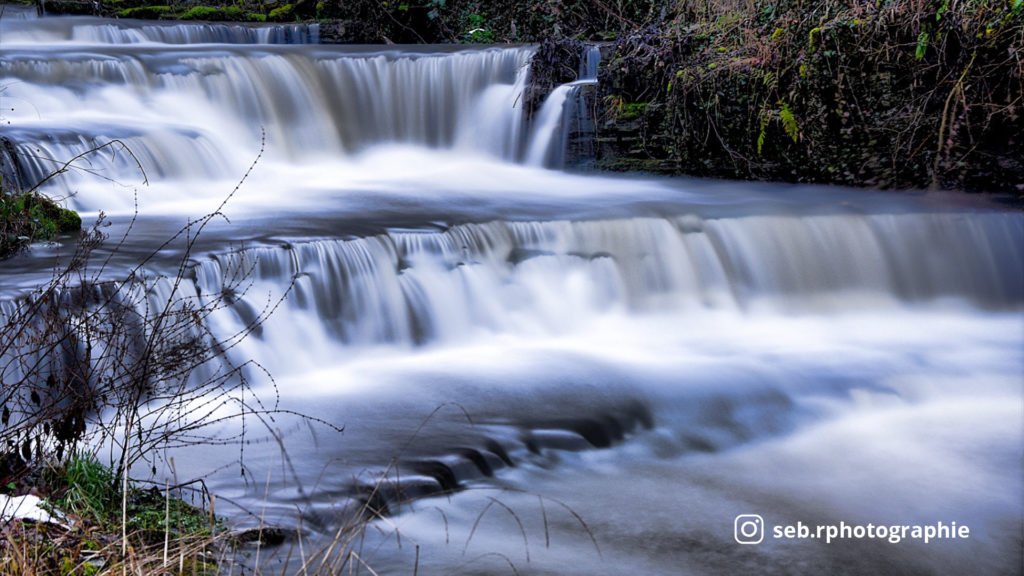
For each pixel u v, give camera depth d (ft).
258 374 27.61
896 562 18.93
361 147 52.39
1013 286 37.65
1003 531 20.43
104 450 20.43
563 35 61.72
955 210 38.45
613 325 33.91
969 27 41.37
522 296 33.55
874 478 22.88
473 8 68.54
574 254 34.76
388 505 19.45
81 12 70.38
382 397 26.14
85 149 39.11
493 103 52.90
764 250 36.45
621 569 17.97
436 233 33.04
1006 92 41.16
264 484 19.66
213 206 38.93
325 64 51.98
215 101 48.73
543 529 19.47
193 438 21.95
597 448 23.98
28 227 30.71
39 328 22.45
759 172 46.16
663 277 35.40
